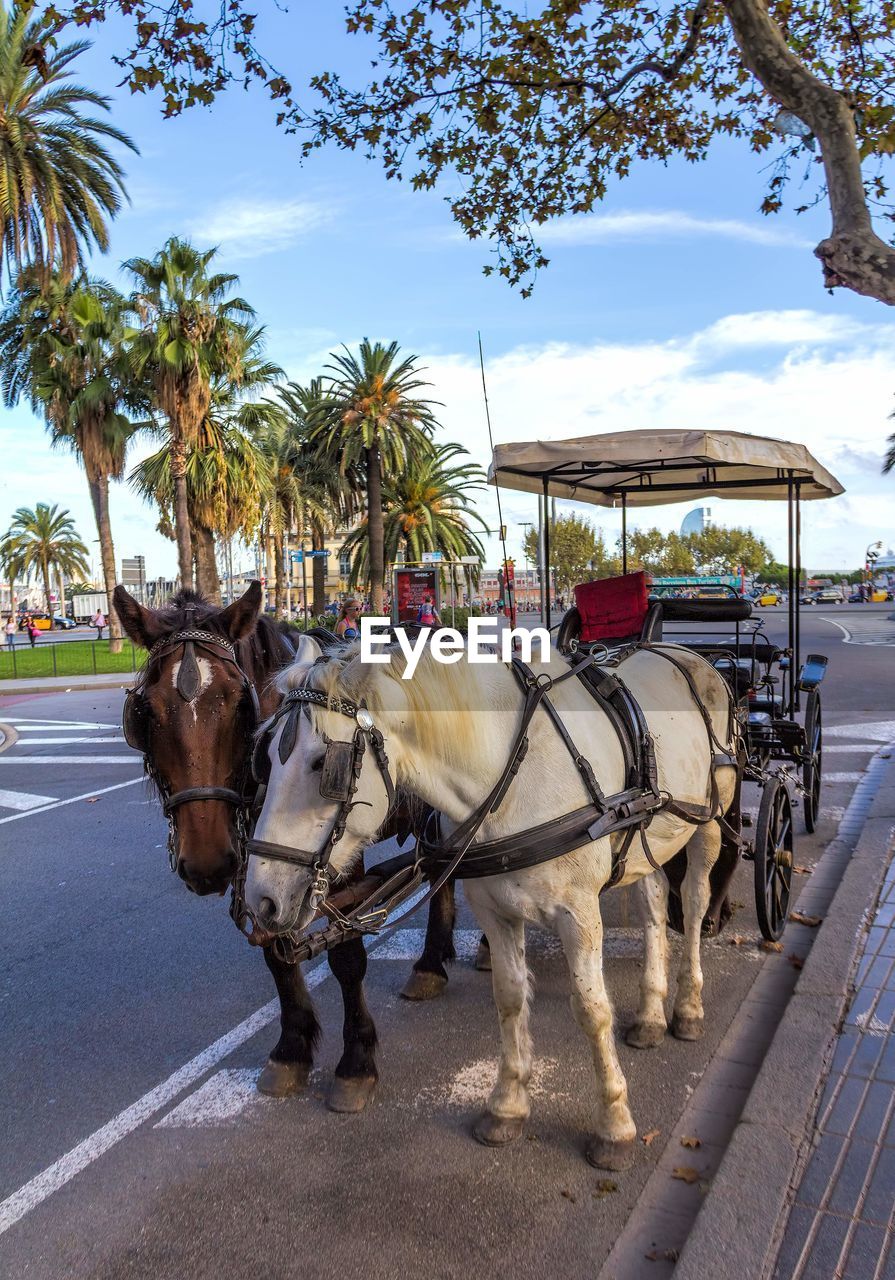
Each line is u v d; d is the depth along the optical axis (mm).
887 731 11258
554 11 5859
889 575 99500
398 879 3094
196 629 3283
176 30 5293
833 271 3432
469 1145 3320
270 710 3600
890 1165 2883
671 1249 2738
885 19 5695
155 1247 2838
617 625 5148
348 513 42312
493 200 6832
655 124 6523
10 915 6246
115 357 28547
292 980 3762
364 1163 3236
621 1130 3174
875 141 5215
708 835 4172
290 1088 3734
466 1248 2781
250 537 31734
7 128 23000
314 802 2715
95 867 7367
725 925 5391
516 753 3070
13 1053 4227
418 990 4602
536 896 3094
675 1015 4117
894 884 5352
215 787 3053
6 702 21016
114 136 25562
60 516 86938
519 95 6207
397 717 2936
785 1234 2615
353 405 33188
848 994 4035
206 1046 4230
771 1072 3418
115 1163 3305
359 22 6012
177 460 26797
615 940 5301
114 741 14195
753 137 6648
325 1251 2791
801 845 6820
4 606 114688
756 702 6672
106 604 69125
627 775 3430
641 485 7688
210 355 26422
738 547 97938
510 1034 3334
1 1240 2900
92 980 5070
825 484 6934
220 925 5902
